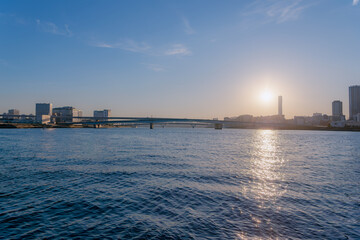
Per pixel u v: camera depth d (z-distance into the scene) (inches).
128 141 3289.9
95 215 570.3
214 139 4207.7
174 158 1555.1
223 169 1171.3
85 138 3954.2
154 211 595.2
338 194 747.4
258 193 749.9
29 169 1131.3
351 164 1401.3
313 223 527.5
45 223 525.3
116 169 1142.3
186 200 678.5
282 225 516.1
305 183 893.2
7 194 725.3
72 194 733.3
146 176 992.9
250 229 496.7
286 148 2518.5
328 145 3009.4
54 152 1862.7
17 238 458.3
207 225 515.2
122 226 510.6
